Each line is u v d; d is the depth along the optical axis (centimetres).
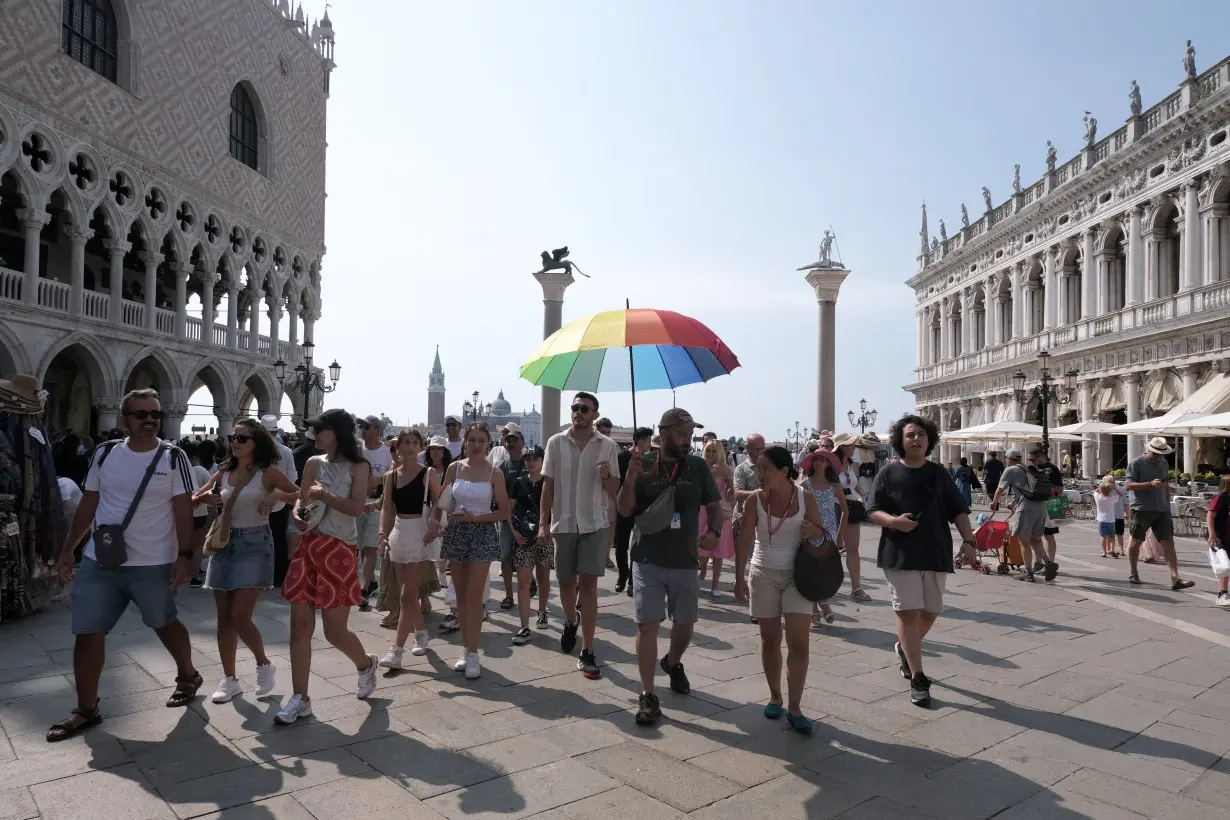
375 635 827
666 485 584
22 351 2225
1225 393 2425
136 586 554
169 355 2811
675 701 612
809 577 538
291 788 450
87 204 2420
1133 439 3114
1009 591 1130
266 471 603
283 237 3559
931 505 617
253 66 3303
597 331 630
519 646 786
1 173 2130
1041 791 456
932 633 850
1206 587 1172
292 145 3625
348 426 589
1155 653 768
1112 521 1542
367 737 529
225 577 593
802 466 896
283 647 765
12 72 2152
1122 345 3209
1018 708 601
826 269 2334
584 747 516
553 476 705
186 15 2872
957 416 5100
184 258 2886
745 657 747
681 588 594
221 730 540
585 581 688
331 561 578
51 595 980
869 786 461
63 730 523
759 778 471
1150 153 3047
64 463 1529
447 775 470
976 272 4762
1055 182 3878
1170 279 3062
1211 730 555
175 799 435
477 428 694
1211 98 2675
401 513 708
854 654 761
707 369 724
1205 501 2061
